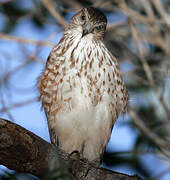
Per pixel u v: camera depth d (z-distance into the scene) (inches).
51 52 422.9
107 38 524.1
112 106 415.5
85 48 416.5
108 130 422.0
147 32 537.6
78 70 403.9
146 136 458.9
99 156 436.8
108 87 409.7
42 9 540.4
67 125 412.5
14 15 537.6
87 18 435.2
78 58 408.5
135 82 512.7
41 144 293.9
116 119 430.3
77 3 533.0
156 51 538.0
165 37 513.7
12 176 298.2
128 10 495.8
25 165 293.1
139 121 464.4
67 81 404.2
